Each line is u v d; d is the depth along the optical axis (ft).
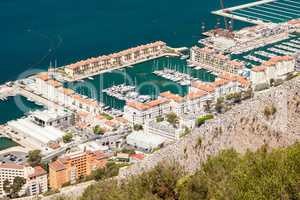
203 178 310.65
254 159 298.76
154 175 324.80
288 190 270.26
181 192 310.45
